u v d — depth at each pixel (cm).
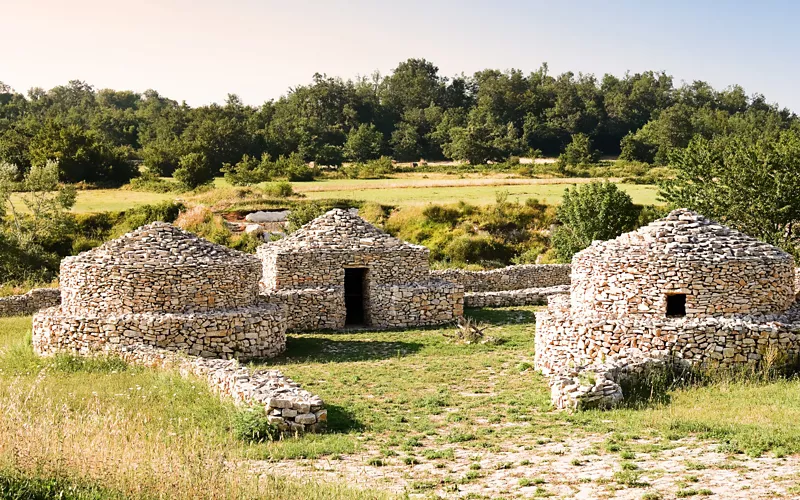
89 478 1009
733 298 1884
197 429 1273
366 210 5881
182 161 7912
